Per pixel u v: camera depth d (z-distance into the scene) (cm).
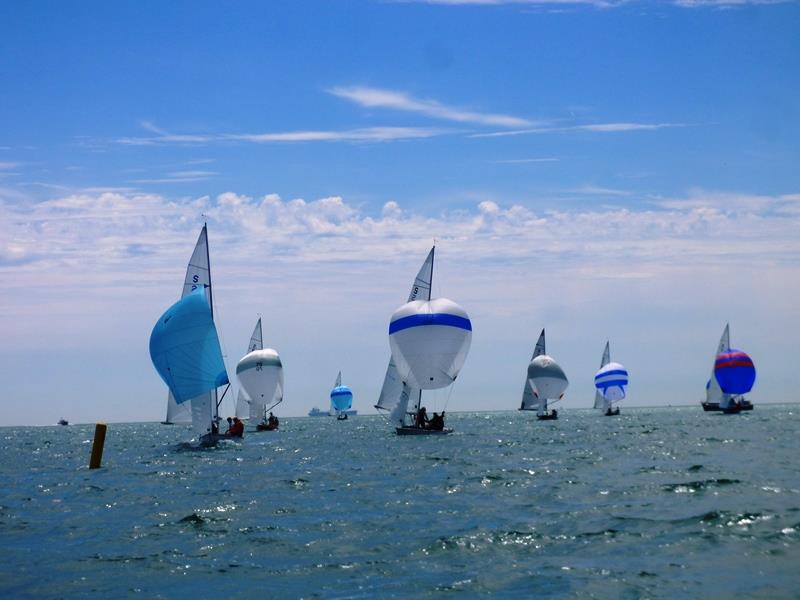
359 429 10681
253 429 9719
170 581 1825
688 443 5566
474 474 3778
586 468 3900
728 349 11350
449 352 6406
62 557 2106
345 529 2355
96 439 4850
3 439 11850
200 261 5762
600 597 1580
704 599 1544
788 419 9906
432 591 1666
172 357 5459
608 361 12550
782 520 2192
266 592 1703
